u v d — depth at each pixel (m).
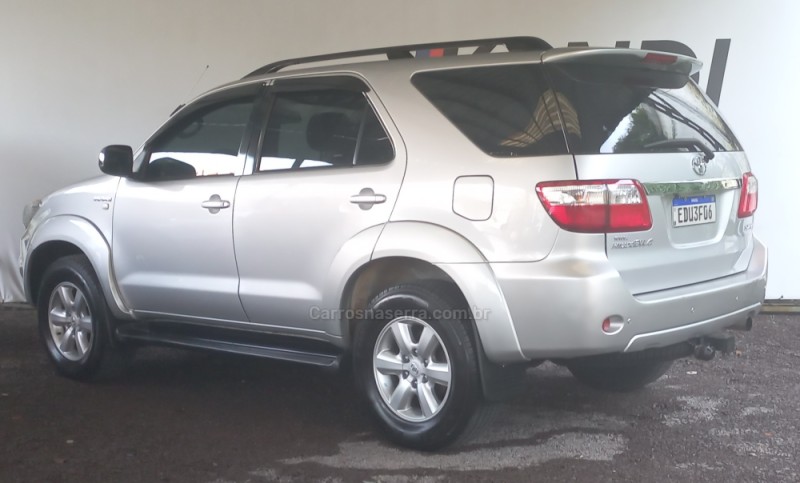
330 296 4.48
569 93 4.07
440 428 4.21
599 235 3.85
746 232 4.74
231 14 7.96
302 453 4.39
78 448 4.46
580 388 5.57
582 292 3.80
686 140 4.31
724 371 5.95
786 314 7.54
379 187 4.34
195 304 5.12
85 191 5.66
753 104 7.56
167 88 8.04
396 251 4.21
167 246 5.18
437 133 4.26
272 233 4.69
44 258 6.01
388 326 4.35
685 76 4.71
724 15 7.49
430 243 4.11
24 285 6.08
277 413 5.08
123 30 7.97
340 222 4.44
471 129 4.19
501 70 4.24
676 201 4.20
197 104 5.30
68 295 5.78
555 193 3.87
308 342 4.82
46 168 8.05
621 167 3.94
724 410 5.08
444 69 4.41
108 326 5.56
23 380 5.79
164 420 4.94
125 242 5.39
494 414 4.31
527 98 4.11
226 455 4.37
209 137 5.18
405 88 4.45
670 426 4.80
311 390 5.57
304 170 4.67
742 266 4.71
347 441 4.57
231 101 5.14
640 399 5.33
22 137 8.02
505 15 7.75
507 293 3.94
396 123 4.38
